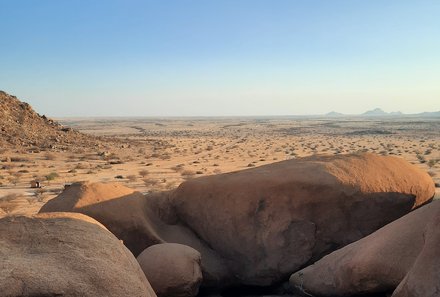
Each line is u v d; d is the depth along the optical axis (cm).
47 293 576
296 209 1173
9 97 8056
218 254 1223
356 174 1210
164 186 3138
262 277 1170
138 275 711
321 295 1023
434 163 4288
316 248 1166
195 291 980
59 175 3978
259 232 1182
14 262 609
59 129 8006
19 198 2670
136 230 1141
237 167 4562
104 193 1168
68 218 772
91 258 664
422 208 961
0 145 5994
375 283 901
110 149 6975
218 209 1228
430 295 732
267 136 12256
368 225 1194
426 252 788
